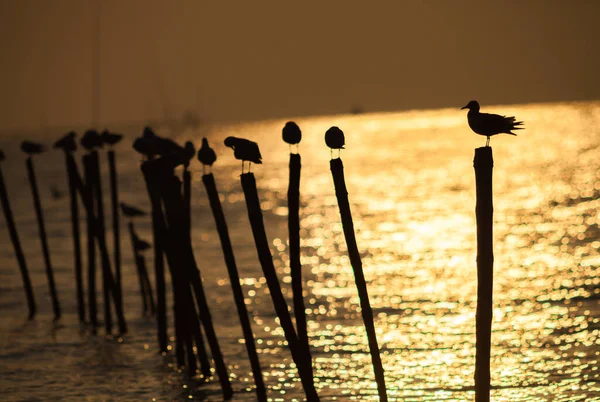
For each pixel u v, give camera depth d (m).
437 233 174.62
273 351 83.94
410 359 79.62
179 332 78.38
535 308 98.94
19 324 102.88
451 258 142.00
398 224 192.38
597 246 143.62
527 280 116.31
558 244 148.00
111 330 97.31
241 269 136.62
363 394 69.56
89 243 99.44
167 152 70.75
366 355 81.88
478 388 48.97
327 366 78.31
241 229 191.12
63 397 71.25
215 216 61.81
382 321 96.69
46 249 107.00
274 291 56.06
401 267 134.75
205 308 68.31
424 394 68.81
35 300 118.81
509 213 194.00
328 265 139.88
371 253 151.50
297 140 56.00
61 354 86.38
